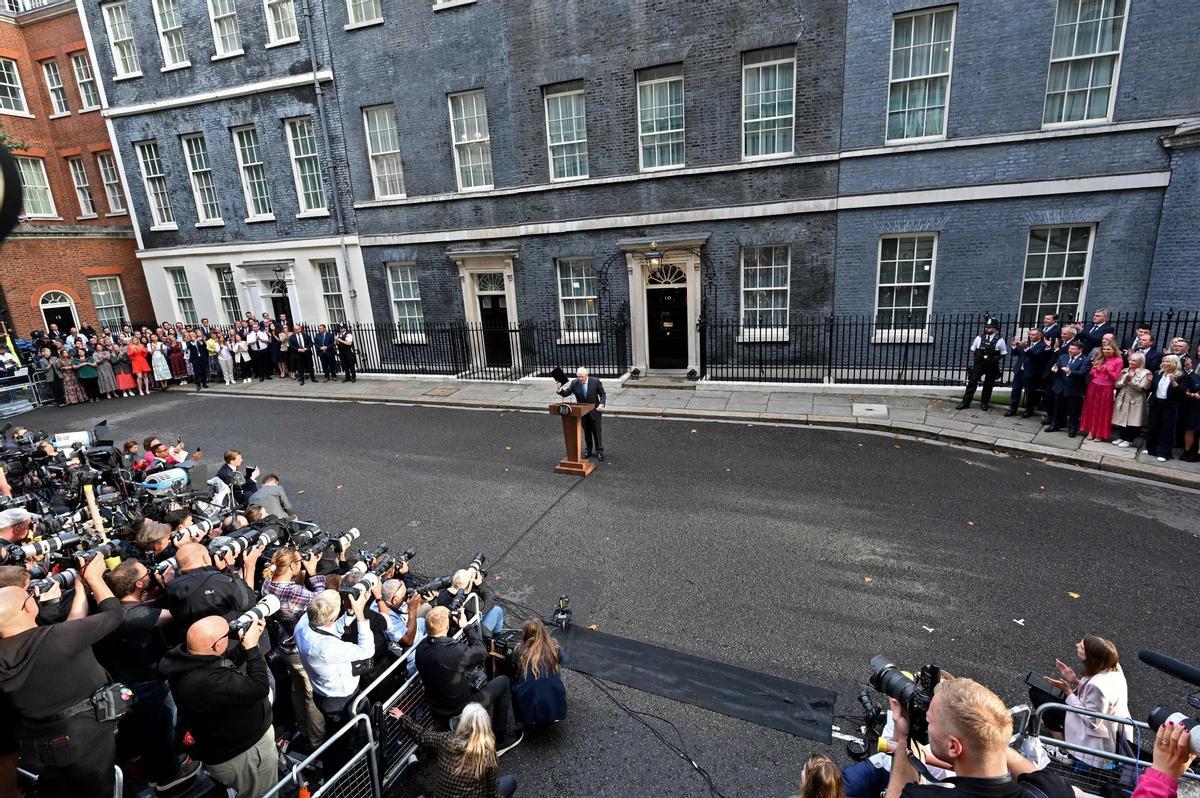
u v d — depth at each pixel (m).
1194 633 5.76
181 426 14.69
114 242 22.39
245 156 19.33
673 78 14.52
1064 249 12.61
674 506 8.84
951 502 8.52
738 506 8.73
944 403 12.68
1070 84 11.97
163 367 18.66
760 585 6.81
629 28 14.39
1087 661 4.23
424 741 3.86
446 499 9.57
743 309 15.30
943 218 13.12
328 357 18.14
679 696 5.28
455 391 16.20
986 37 12.09
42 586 4.30
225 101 18.83
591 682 5.48
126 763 4.30
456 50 15.95
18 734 3.41
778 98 13.87
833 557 7.28
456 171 16.88
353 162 17.80
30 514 6.20
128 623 4.19
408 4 16.06
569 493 9.52
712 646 5.88
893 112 13.14
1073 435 10.59
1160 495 8.49
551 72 15.23
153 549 5.38
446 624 4.43
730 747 4.75
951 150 12.73
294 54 17.55
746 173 14.26
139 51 19.59
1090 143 11.87
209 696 3.56
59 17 21.73
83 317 21.75
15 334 20.11
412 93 16.66
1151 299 11.95
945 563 7.04
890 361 14.23
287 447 12.66
